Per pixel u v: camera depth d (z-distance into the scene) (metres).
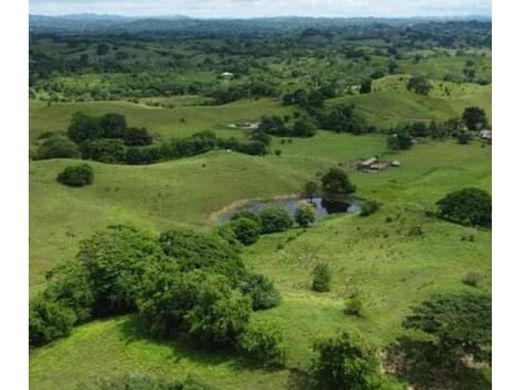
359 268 49.28
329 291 44.22
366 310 37.25
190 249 43.34
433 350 32.09
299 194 85.12
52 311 36.66
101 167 81.75
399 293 41.16
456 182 84.62
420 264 48.38
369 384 28.52
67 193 73.50
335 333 29.84
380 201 75.88
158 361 33.06
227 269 42.12
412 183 86.38
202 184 82.38
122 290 39.59
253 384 30.31
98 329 37.28
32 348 35.91
